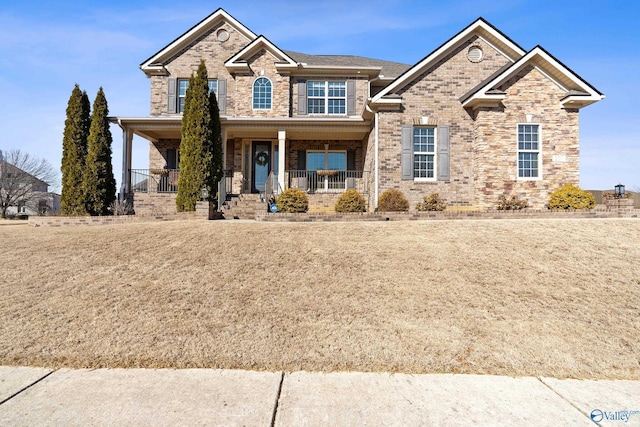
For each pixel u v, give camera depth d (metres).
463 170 15.00
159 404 3.37
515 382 3.84
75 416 3.17
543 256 7.29
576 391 3.68
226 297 5.75
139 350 4.39
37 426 3.02
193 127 13.75
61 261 7.36
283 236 8.68
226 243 8.20
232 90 19.03
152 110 18.94
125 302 5.60
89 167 14.35
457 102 15.15
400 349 4.41
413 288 6.02
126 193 16.11
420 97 15.11
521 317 5.16
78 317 5.17
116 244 8.38
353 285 6.13
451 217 11.41
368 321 5.05
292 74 18.84
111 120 16.16
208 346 4.47
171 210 16.20
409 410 3.31
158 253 7.69
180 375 3.93
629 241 8.02
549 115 14.26
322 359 4.21
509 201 13.68
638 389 3.72
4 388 3.63
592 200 12.88
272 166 19.33
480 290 5.95
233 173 18.88
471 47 15.41
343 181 18.48
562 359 4.24
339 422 3.12
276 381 3.82
